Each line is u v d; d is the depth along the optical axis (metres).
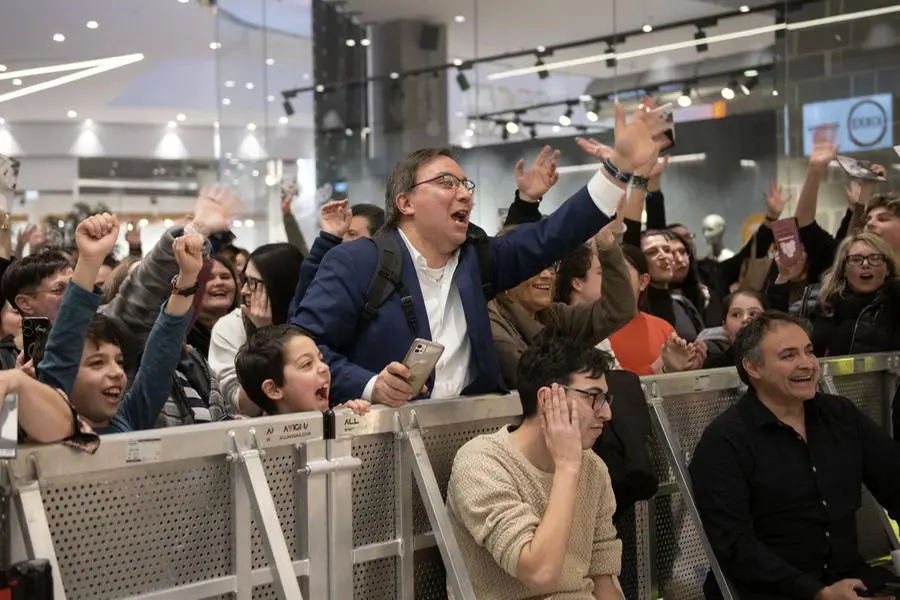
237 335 3.63
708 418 3.51
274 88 11.45
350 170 10.92
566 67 9.45
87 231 2.19
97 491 2.00
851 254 4.47
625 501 2.94
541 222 2.86
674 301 5.34
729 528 3.12
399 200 2.76
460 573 2.43
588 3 9.30
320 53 11.08
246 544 2.22
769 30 8.47
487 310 2.83
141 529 2.07
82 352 2.22
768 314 3.28
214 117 16.56
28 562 1.76
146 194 17.45
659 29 9.02
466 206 2.73
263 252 3.67
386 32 10.53
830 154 5.57
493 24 9.79
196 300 2.83
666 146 2.83
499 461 2.50
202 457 2.16
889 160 7.86
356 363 2.69
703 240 8.87
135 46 13.51
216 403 3.22
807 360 3.19
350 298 2.67
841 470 3.27
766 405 3.26
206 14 12.28
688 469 3.26
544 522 2.36
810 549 3.19
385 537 2.51
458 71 10.05
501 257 2.87
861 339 4.43
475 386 2.79
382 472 2.51
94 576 2.00
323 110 11.11
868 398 4.14
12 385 1.85
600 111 9.30
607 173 2.76
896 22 7.84
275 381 2.54
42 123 16.83
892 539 3.80
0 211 2.86
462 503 2.47
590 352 2.51
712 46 8.76
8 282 3.23
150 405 2.51
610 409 2.76
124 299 2.88
